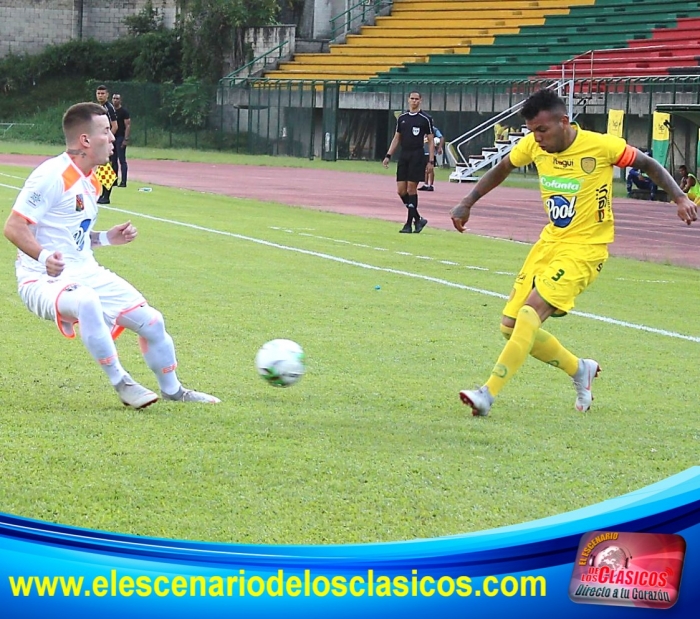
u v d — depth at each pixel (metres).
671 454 10.04
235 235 29.55
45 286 11.03
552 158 11.72
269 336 15.43
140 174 62.12
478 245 29.83
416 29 95.12
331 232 31.81
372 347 14.92
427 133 32.28
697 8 82.44
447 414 11.38
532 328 11.33
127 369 13.04
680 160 57.16
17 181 47.91
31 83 112.00
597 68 77.38
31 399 11.29
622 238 35.03
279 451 9.67
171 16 114.62
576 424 11.16
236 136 96.69
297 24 106.81
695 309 19.88
